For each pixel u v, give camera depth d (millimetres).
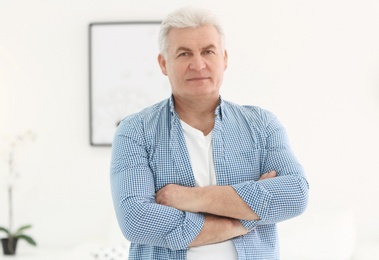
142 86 3762
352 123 3584
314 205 3598
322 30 3604
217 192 1588
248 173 1666
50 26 3822
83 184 3803
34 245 3578
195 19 1610
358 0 3576
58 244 3805
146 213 1569
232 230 1575
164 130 1671
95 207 3783
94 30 3775
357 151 3582
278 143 1713
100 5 3789
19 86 3850
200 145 1655
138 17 3762
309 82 3613
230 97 3662
